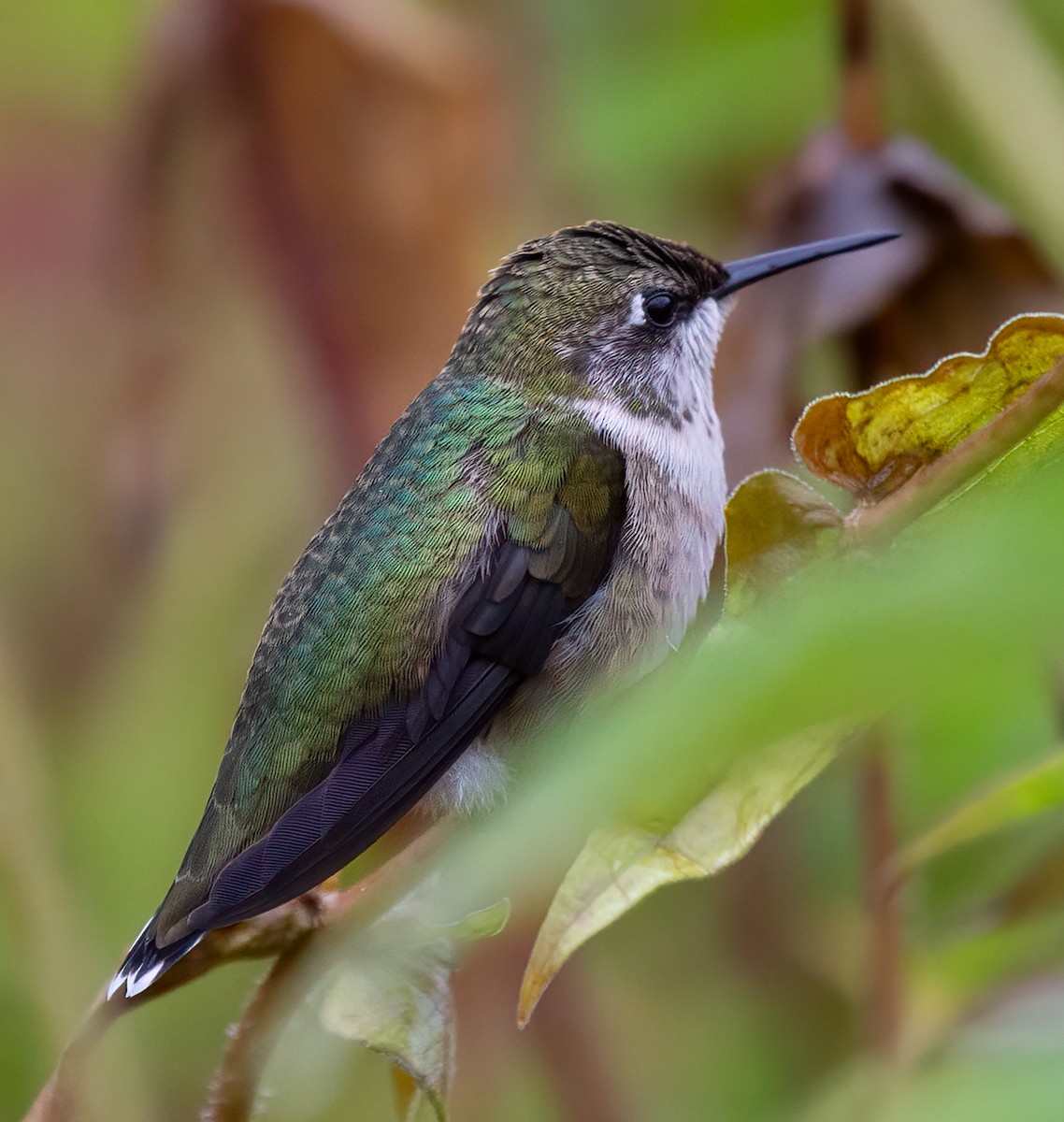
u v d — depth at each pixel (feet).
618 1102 25.63
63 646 32.35
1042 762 14.05
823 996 27.17
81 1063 15.92
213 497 28.43
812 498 13.11
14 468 33.73
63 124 33.55
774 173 24.22
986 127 21.40
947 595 5.53
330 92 25.04
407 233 25.31
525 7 29.25
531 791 7.27
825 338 21.70
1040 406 11.90
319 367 25.61
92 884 30.25
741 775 13.53
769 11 28.45
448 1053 15.25
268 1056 15.21
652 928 29.25
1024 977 19.65
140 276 26.53
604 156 29.35
